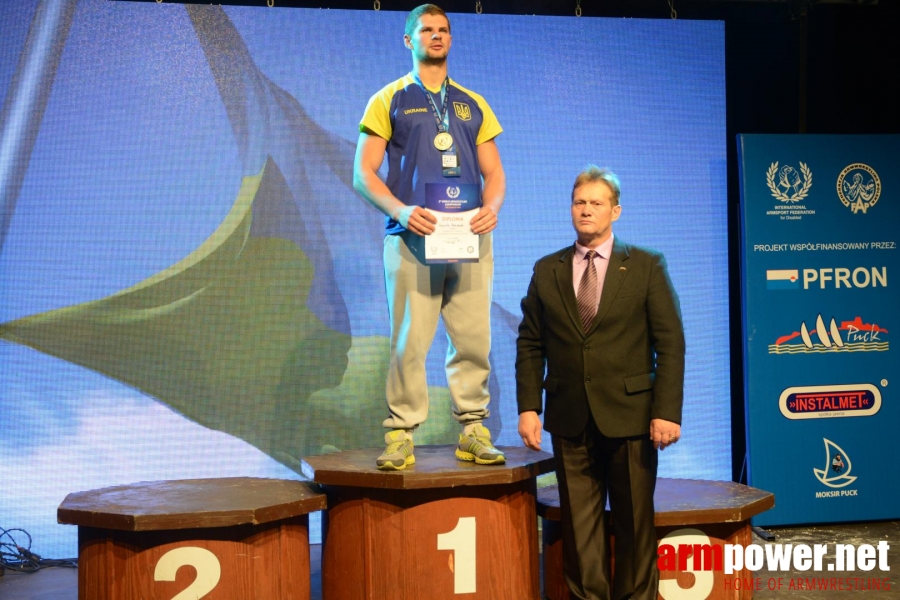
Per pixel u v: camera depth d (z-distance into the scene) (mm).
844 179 3750
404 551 2586
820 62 4145
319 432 3521
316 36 3525
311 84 3518
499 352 3646
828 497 3715
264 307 3494
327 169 3525
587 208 2551
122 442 3424
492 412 3639
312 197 3516
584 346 2557
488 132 2840
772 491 3680
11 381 3389
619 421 2521
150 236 3438
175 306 3453
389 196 2660
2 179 3375
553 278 2641
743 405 4090
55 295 3396
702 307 3779
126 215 3428
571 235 3699
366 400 3547
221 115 3473
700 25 3791
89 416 3412
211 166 3471
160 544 2393
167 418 3447
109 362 3422
